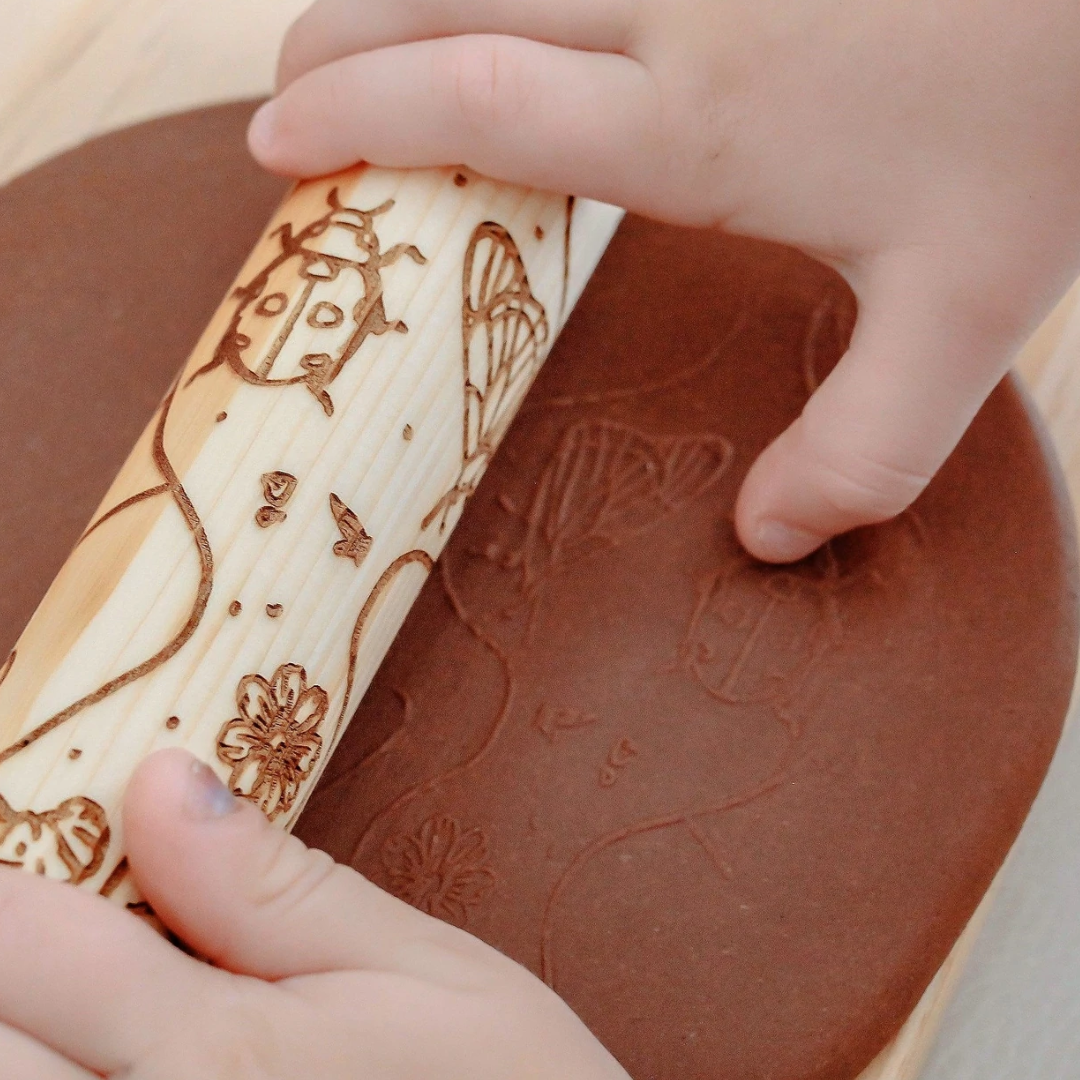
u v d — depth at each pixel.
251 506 0.26
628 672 0.29
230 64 0.37
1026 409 0.30
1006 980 0.32
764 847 0.29
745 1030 0.28
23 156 0.37
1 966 0.25
